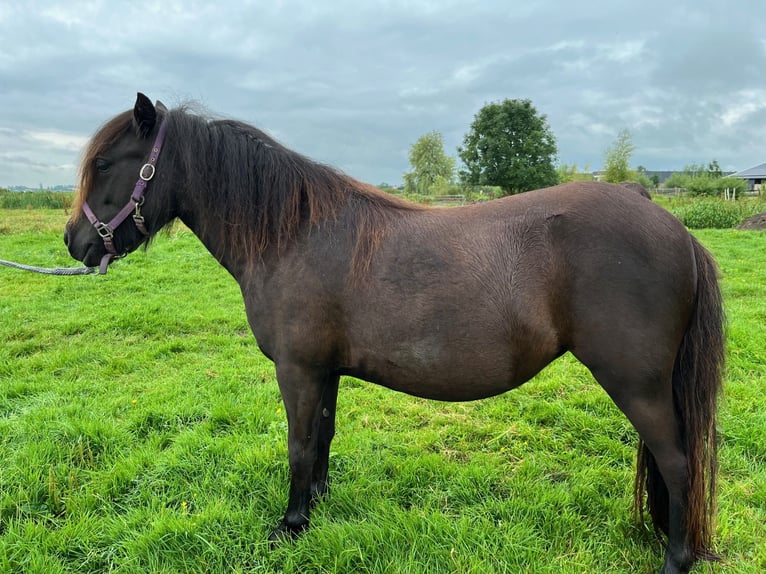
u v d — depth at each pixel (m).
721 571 1.97
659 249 1.71
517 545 2.10
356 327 1.91
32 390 3.84
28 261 8.92
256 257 2.04
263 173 2.04
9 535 2.21
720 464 2.72
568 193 1.86
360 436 3.12
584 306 1.74
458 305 1.79
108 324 5.46
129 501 2.48
